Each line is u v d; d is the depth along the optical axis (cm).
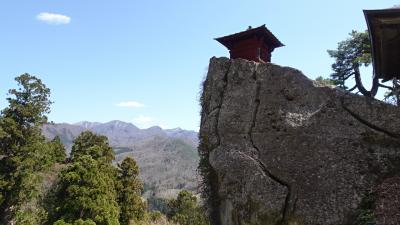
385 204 984
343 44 2694
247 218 1144
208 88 1480
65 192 3675
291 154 1174
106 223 3641
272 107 1283
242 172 1205
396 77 1534
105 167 4156
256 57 1577
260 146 1238
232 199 1192
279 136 1225
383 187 1029
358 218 998
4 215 3619
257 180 1164
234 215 1181
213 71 1473
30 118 3862
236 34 1600
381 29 1253
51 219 3606
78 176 3634
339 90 1230
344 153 1121
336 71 2705
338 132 1161
